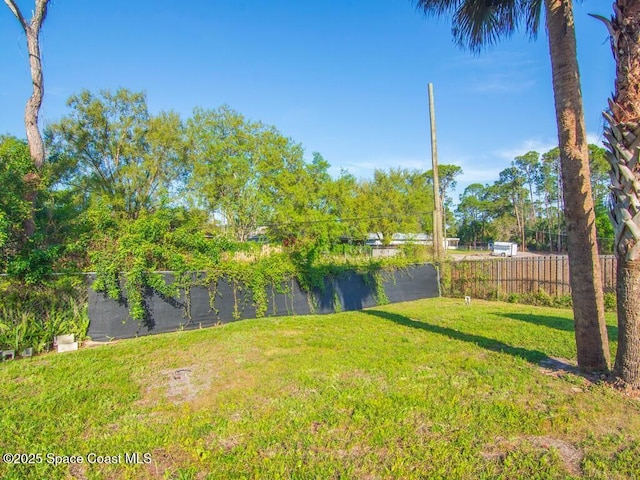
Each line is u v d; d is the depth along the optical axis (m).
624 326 3.94
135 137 24.03
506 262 13.13
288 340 6.72
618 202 3.87
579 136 4.42
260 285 10.22
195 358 5.66
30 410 3.69
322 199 24.69
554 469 2.60
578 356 4.64
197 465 2.70
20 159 8.77
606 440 2.99
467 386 4.13
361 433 3.11
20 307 6.84
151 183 24.33
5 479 2.53
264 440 3.03
